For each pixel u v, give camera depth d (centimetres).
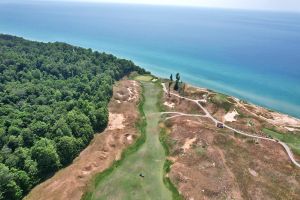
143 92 15488
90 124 11062
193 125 11462
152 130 11712
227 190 8288
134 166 9531
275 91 18225
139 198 8162
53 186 8406
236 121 12275
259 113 13338
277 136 11306
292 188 8425
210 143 10356
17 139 9219
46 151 8762
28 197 7975
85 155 9881
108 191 8406
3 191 7494
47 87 13700
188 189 8381
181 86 15500
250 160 9575
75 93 13350
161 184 8731
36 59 16925
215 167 9219
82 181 8681
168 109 13438
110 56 19038
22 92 12669
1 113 10869
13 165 8288
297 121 12988
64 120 10388
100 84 14725
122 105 13488
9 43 19950
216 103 13475
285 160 9656
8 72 14875
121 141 10769
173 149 10288
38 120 10594
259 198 8044
